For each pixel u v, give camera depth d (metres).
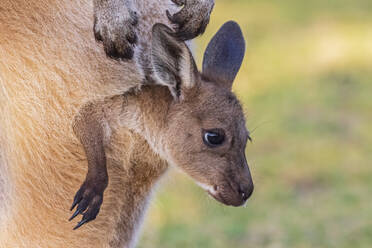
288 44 34.50
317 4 42.12
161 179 10.20
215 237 17.23
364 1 42.28
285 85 29.03
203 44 25.16
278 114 25.75
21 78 9.19
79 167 9.52
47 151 9.43
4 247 9.95
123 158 9.55
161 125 9.49
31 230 9.81
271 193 19.84
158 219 18.23
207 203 11.27
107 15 8.76
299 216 18.38
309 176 21.00
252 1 42.81
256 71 30.84
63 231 9.84
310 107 26.55
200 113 9.55
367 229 17.27
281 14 40.16
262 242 17.03
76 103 9.21
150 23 9.46
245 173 9.84
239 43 10.19
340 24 37.34
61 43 9.09
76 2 9.09
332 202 19.22
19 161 9.52
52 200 9.66
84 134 9.01
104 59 9.14
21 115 9.33
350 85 28.95
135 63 9.20
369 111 26.00
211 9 9.18
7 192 9.71
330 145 23.03
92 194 8.78
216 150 9.68
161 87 9.40
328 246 16.62
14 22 8.97
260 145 23.19
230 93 9.77
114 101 9.20
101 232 9.94
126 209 9.98
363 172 21.14
